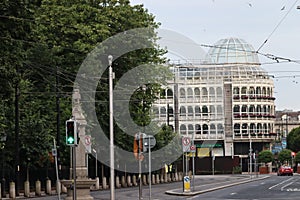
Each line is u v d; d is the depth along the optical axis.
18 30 58.41
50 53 91.69
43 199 77.50
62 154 101.56
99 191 96.88
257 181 126.06
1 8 56.44
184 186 82.94
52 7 95.56
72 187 54.56
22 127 95.75
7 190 99.31
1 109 78.25
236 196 72.69
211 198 70.31
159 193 87.25
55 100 100.88
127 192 91.19
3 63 57.59
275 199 64.88
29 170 106.50
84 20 96.88
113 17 99.19
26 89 92.38
